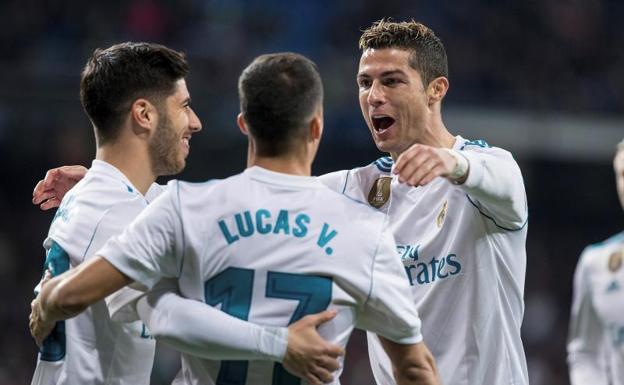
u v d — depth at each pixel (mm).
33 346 17672
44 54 19203
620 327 8125
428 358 4531
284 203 4383
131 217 4934
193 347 4246
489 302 5484
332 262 4305
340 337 4340
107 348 5012
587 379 8219
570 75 22438
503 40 22875
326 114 18500
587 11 24078
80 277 4246
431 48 5723
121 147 5184
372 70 5676
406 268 5656
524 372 5660
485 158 4926
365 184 5953
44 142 17969
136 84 5141
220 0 21859
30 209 19281
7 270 18688
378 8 22797
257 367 4379
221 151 17969
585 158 19828
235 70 18375
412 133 5695
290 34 21797
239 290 4297
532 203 21672
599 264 8359
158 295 4406
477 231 5457
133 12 20891
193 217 4320
